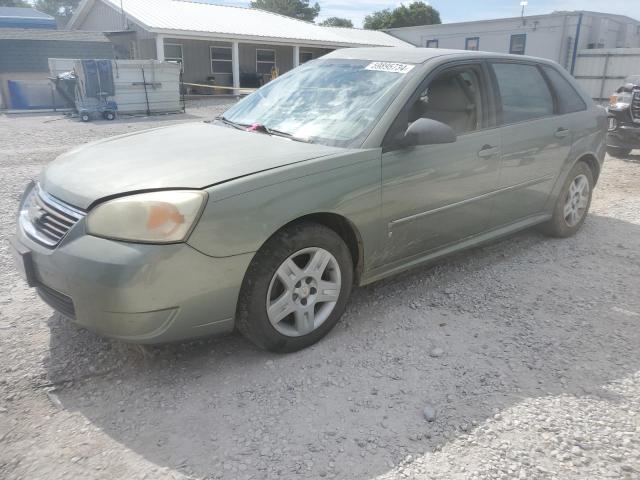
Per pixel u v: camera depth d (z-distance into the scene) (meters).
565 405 2.78
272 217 2.87
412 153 3.52
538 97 4.74
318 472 2.31
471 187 4.00
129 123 15.79
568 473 2.33
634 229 5.73
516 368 3.11
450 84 3.91
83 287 2.61
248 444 2.47
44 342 3.25
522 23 27.77
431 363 3.14
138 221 2.59
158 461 2.36
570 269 4.59
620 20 28.67
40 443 2.45
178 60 24.61
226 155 3.12
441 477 2.29
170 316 2.67
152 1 26.75
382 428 2.59
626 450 2.47
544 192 4.84
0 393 2.77
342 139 3.43
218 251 2.71
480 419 2.66
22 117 17.72
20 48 21.12
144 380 2.93
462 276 4.39
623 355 3.27
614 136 9.66
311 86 4.06
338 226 3.37
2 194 6.53
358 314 3.71
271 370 3.04
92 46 22.78
